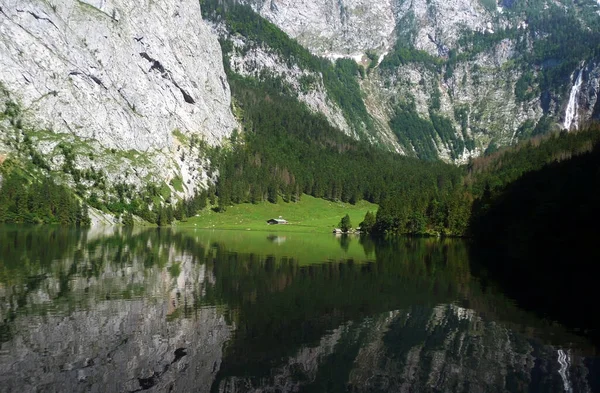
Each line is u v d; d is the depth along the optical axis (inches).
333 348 1606.8
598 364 1502.2
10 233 5211.6
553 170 5334.6
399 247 5142.7
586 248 3540.8
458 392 1286.9
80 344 1550.2
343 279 2886.3
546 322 1967.3
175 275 2851.9
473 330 1838.1
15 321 1764.3
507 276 3080.7
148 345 1567.4
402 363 1488.7
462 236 6569.9
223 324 1834.4
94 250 3966.5
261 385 1299.2
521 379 1375.5
